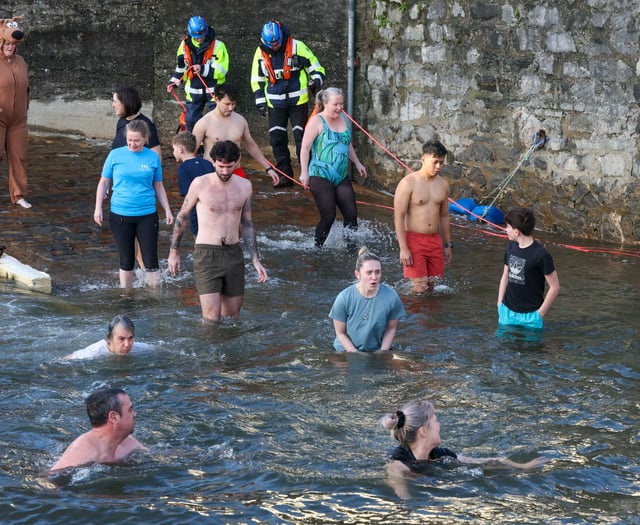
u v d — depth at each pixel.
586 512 8.20
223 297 13.80
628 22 18.11
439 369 11.89
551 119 19.62
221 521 7.93
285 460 9.25
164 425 10.05
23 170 19.92
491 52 20.41
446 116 21.52
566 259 17.69
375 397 10.96
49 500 8.27
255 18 24.33
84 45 26.12
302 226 19.89
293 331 13.38
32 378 11.31
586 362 12.19
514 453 9.46
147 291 15.27
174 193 21.88
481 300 15.06
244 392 11.06
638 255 17.98
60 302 14.45
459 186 21.50
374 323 12.35
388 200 22.38
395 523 7.91
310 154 18.31
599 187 19.05
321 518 7.99
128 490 8.54
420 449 9.13
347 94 23.38
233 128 17.38
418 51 21.78
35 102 26.50
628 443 9.73
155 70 25.97
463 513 8.10
